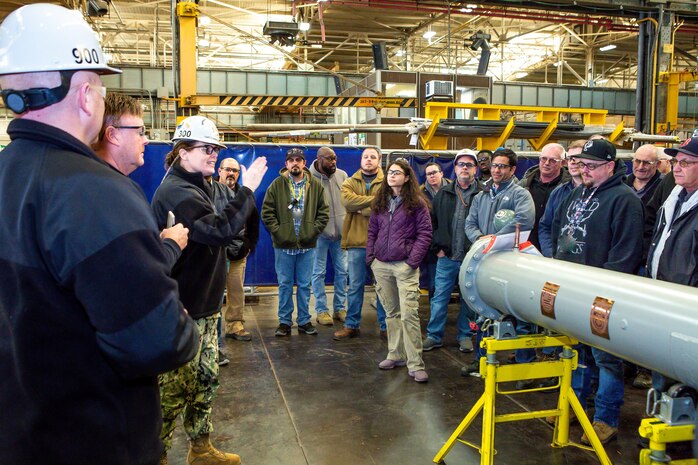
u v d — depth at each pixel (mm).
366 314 5797
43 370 1055
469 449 2863
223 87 13984
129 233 1069
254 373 4008
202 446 2490
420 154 6219
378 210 3898
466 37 16859
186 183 2295
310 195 4855
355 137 12156
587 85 17031
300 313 5031
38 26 1114
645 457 1717
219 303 2451
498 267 2449
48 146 1121
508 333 2479
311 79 14461
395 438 2990
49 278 1061
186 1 8375
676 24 11773
